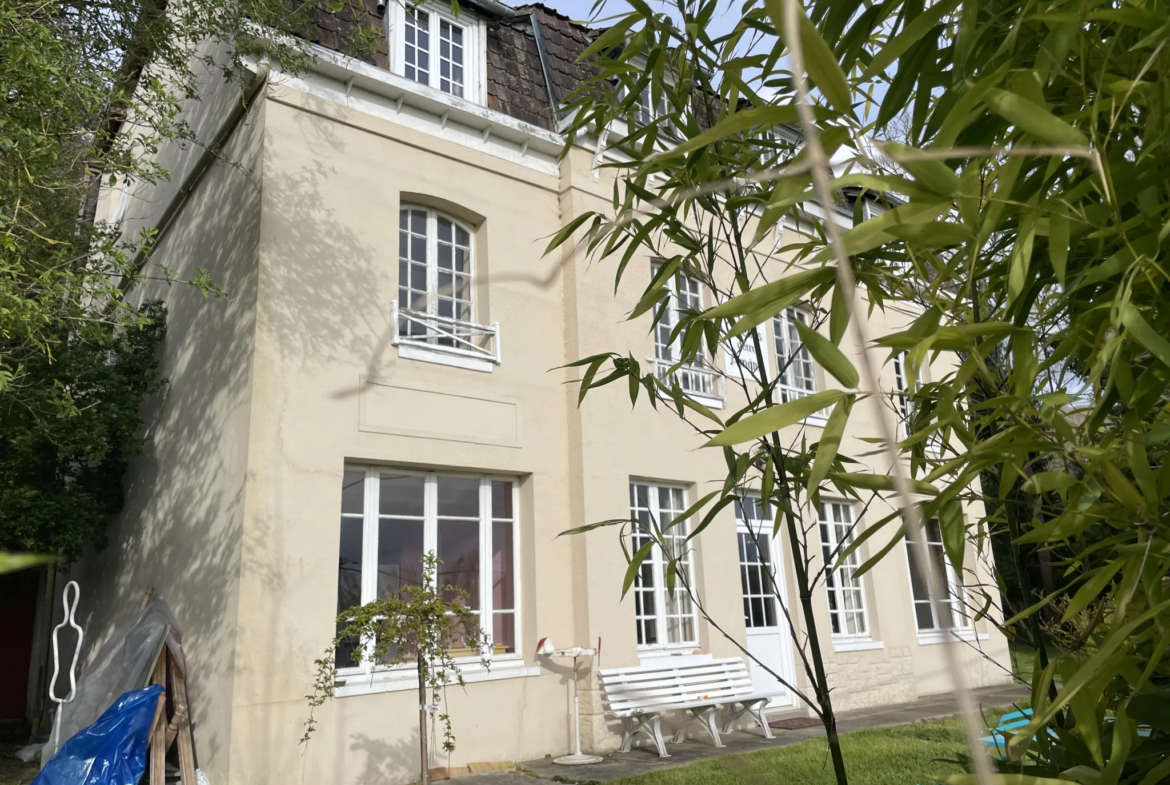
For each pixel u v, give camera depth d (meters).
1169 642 0.81
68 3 5.68
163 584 6.96
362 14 7.30
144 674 5.10
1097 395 0.94
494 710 6.48
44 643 10.09
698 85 1.84
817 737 6.61
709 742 7.09
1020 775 0.80
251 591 5.58
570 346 7.74
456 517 6.87
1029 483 0.92
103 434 7.62
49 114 4.76
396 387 6.59
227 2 6.20
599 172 8.28
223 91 7.43
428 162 7.36
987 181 0.95
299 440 6.03
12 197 4.55
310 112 6.76
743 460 1.59
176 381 7.63
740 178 0.54
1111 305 0.81
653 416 8.05
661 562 7.86
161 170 5.65
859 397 0.76
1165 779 1.01
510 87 8.16
